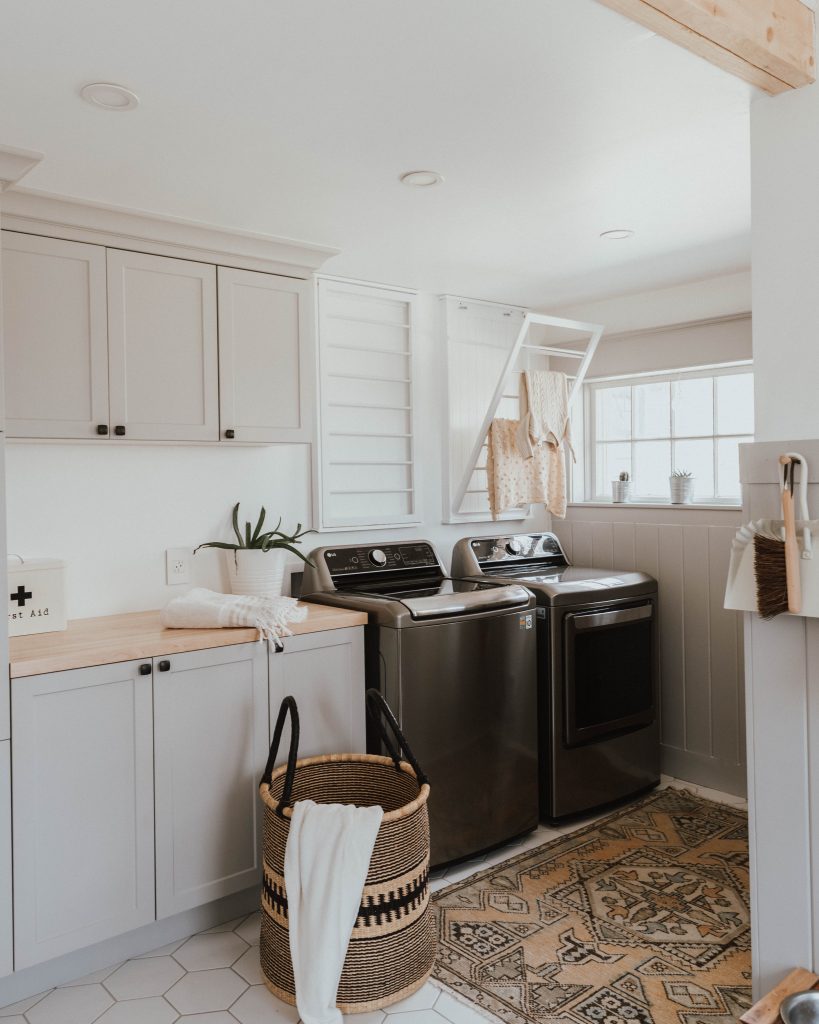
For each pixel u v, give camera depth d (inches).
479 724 114.8
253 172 90.2
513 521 164.2
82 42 63.4
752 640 72.6
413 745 108.0
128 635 95.3
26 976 83.7
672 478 147.7
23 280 93.4
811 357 69.4
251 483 125.7
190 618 99.0
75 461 108.7
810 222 69.1
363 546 134.0
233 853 96.6
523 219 107.7
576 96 74.4
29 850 81.0
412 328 145.6
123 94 71.9
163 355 104.2
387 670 108.4
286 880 80.5
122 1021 79.4
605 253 124.2
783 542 67.7
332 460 134.6
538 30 63.5
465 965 89.0
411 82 71.2
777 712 71.2
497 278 138.8
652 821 127.6
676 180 95.0
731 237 116.7
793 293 70.2
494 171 91.4
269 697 99.7
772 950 72.3
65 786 83.4
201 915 97.1
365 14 60.7
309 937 78.5
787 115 70.2
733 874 109.1
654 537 147.9
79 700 84.4
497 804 116.6
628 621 134.1
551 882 107.9
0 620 78.8
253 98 73.3
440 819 110.1
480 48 66.0
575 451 167.2
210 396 108.3
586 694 128.3
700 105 76.4
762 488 71.5
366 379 139.2
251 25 61.8
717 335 141.0
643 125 80.5
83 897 84.8
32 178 90.3
